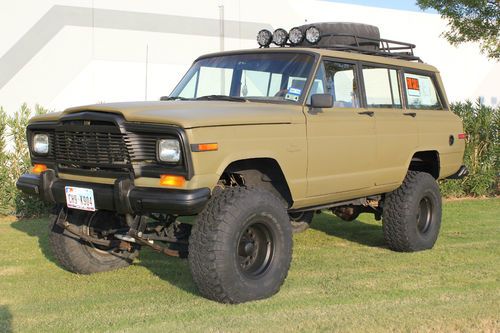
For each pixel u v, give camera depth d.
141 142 4.32
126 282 5.26
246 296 4.47
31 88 13.62
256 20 16.31
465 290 4.94
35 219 8.65
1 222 8.38
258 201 4.48
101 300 4.68
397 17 18.62
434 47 19.53
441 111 7.11
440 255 6.33
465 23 11.57
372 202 6.61
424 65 7.03
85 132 4.55
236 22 16.05
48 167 5.10
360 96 5.88
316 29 5.83
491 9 11.16
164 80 15.16
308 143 5.09
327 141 5.29
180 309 4.38
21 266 5.86
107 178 4.53
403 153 6.29
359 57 5.94
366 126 5.78
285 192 5.13
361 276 5.41
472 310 4.35
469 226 8.22
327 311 4.32
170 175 4.18
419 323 4.05
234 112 4.54
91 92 14.30
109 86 14.50
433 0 11.42
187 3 15.32
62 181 4.86
